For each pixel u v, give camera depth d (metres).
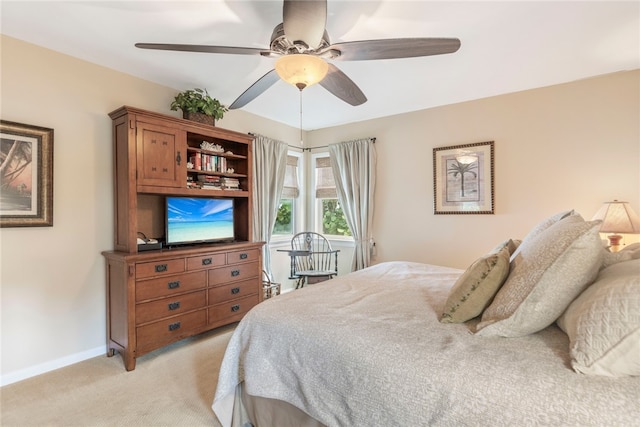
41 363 2.32
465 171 3.48
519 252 1.57
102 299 2.63
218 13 1.93
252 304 3.27
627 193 2.74
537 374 0.96
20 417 1.79
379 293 1.88
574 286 1.14
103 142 2.65
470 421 0.94
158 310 2.51
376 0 1.80
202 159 3.17
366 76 2.84
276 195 4.14
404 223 3.91
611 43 2.29
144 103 2.89
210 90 3.16
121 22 2.02
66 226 2.45
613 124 2.79
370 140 4.08
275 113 3.97
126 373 2.29
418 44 1.64
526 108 3.17
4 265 2.18
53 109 2.38
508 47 2.34
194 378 2.22
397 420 1.08
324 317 1.49
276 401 1.50
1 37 2.16
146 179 2.58
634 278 0.95
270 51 1.75
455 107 3.55
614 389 0.87
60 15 1.94
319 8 1.35
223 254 3.00
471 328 1.33
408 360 1.12
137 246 2.54
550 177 3.06
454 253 3.58
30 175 2.26
